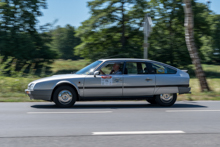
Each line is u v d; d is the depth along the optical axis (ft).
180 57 127.54
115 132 18.47
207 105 32.55
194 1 126.93
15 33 126.21
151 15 124.36
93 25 112.68
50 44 139.64
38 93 28.89
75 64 159.53
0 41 122.93
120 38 120.47
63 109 28.45
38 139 16.57
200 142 16.19
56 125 20.67
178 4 124.47
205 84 45.83
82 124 21.06
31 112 26.50
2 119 22.95
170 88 31.01
